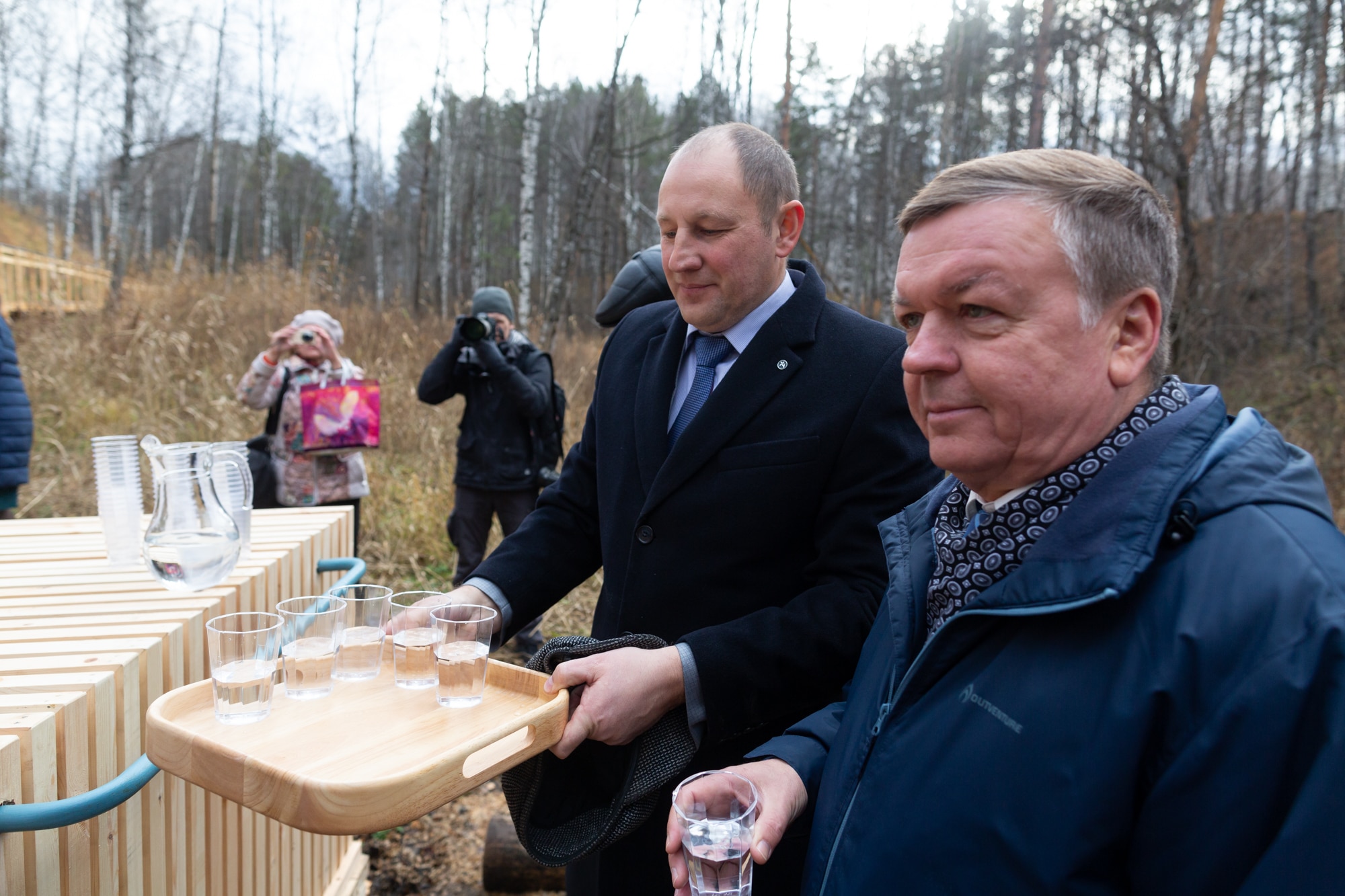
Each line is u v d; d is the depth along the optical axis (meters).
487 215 24.47
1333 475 6.38
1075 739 0.70
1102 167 0.76
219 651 0.99
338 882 1.98
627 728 1.13
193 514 1.39
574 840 1.16
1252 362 9.52
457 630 1.07
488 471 3.79
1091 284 0.74
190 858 1.30
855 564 1.32
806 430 1.37
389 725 1.02
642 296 2.17
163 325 8.04
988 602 0.78
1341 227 13.40
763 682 1.21
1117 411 0.79
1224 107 12.20
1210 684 0.64
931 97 19.47
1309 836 0.57
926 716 0.81
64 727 0.97
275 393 3.58
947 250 0.77
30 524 1.97
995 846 0.72
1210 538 0.69
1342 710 0.57
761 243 1.41
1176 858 0.64
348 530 2.08
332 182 33.56
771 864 1.26
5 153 22.58
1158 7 9.89
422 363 7.75
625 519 1.51
